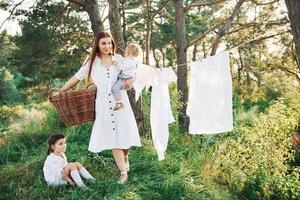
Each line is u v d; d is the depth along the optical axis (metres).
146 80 6.57
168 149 9.05
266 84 16.45
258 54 15.64
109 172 7.43
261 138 10.16
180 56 11.57
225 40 16.48
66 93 5.64
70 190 6.52
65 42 14.83
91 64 5.70
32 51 14.84
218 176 8.81
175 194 7.11
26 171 7.62
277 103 12.37
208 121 5.42
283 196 8.74
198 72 5.49
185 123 10.86
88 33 14.94
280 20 12.59
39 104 18.25
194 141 9.67
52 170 6.77
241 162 9.33
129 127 5.88
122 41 9.65
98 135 5.77
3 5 12.79
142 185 6.84
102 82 5.69
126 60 5.74
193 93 5.52
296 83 15.74
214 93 5.39
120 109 5.82
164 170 7.71
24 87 19.83
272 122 11.20
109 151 8.35
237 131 10.85
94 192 6.48
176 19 11.70
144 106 10.02
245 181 8.74
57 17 13.59
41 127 10.40
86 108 5.76
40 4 13.66
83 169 6.84
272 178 8.98
